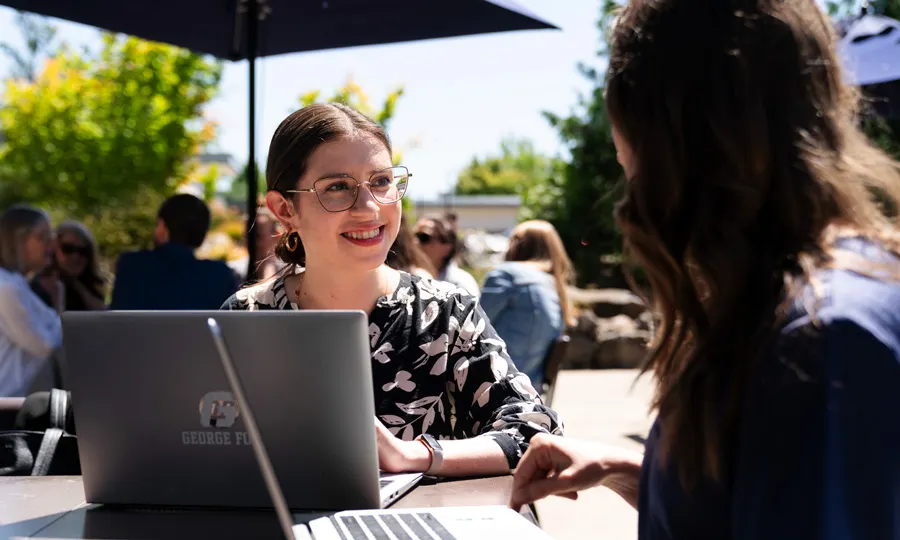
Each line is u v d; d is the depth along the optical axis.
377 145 2.09
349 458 1.44
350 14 3.98
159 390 1.49
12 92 17.52
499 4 3.76
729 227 0.94
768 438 0.84
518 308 4.56
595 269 13.38
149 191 15.33
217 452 1.49
